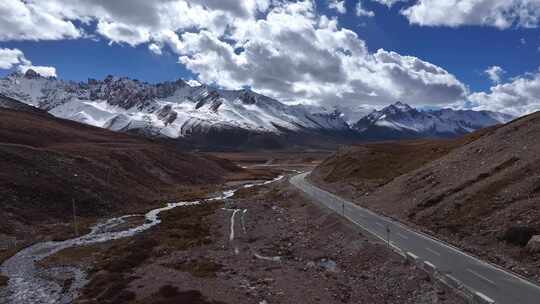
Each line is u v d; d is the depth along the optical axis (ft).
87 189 267.59
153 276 121.70
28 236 186.29
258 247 160.56
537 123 193.36
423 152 309.42
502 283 96.78
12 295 116.26
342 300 102.58
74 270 138.72
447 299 92.07
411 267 112.57
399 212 186.39
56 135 478.59
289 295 105.81
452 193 170.50
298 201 268.62
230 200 310.24
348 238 154.61
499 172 164.45
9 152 259.19
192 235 186.09
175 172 450.30
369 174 310.24
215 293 106.32
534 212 124.47
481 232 130.82
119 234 195.31
